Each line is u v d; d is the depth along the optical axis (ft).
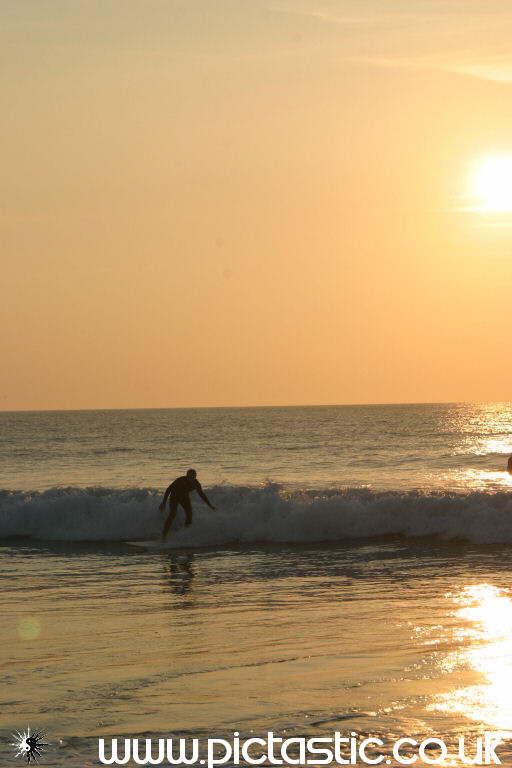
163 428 573.33
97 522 95.25
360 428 498.28
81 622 51.75
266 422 650.02
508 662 38.78
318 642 44.91
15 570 73.41
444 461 226.99
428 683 35.55
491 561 73.20
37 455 298.76
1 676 39.11
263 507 91.71
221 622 51.16
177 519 93.91
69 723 31.65
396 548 81.92
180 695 35.22
